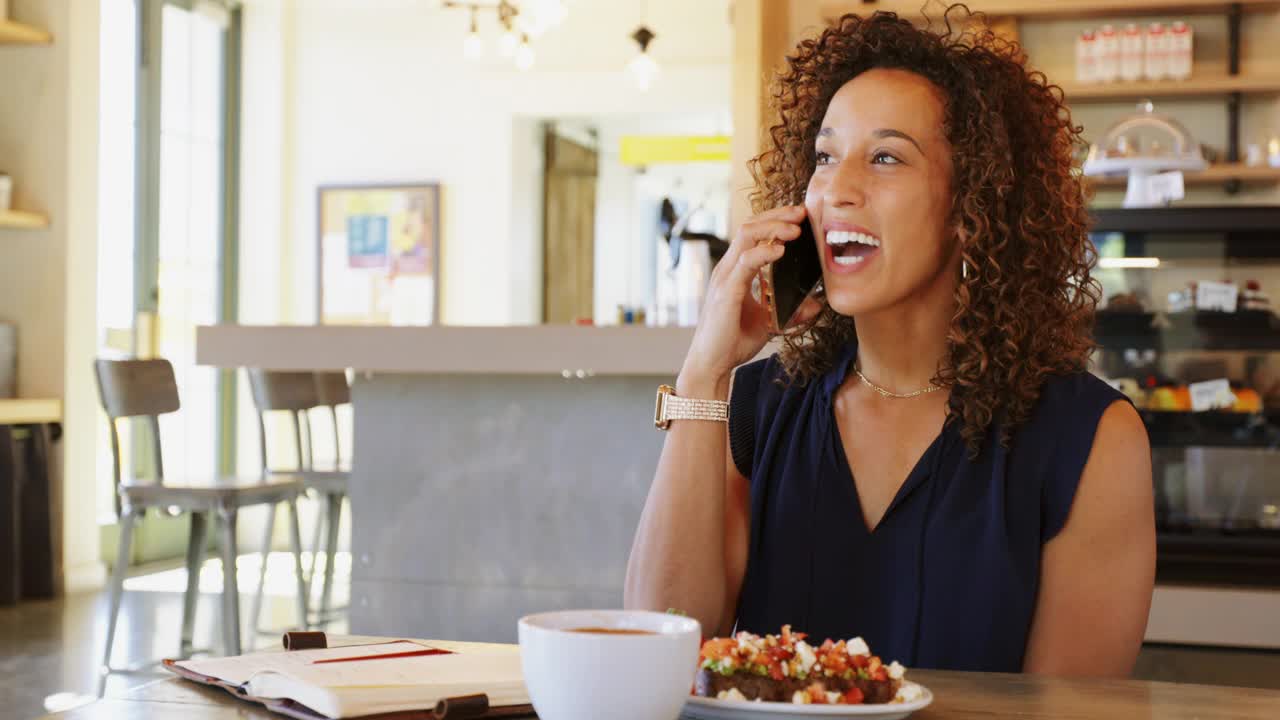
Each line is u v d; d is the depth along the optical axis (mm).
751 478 1224
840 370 1176
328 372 4984
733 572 1194
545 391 3156
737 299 1113
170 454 7035
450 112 7848
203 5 7363
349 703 718
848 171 1095
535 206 8242
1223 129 4898
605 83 7684
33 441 5613
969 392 1088
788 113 1281
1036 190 1145
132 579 6145
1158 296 3186
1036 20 4832
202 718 745
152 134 6918
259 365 3012
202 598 5570
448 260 7852
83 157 5918
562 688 628
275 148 7805
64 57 5840
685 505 1111
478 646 919
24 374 5820
